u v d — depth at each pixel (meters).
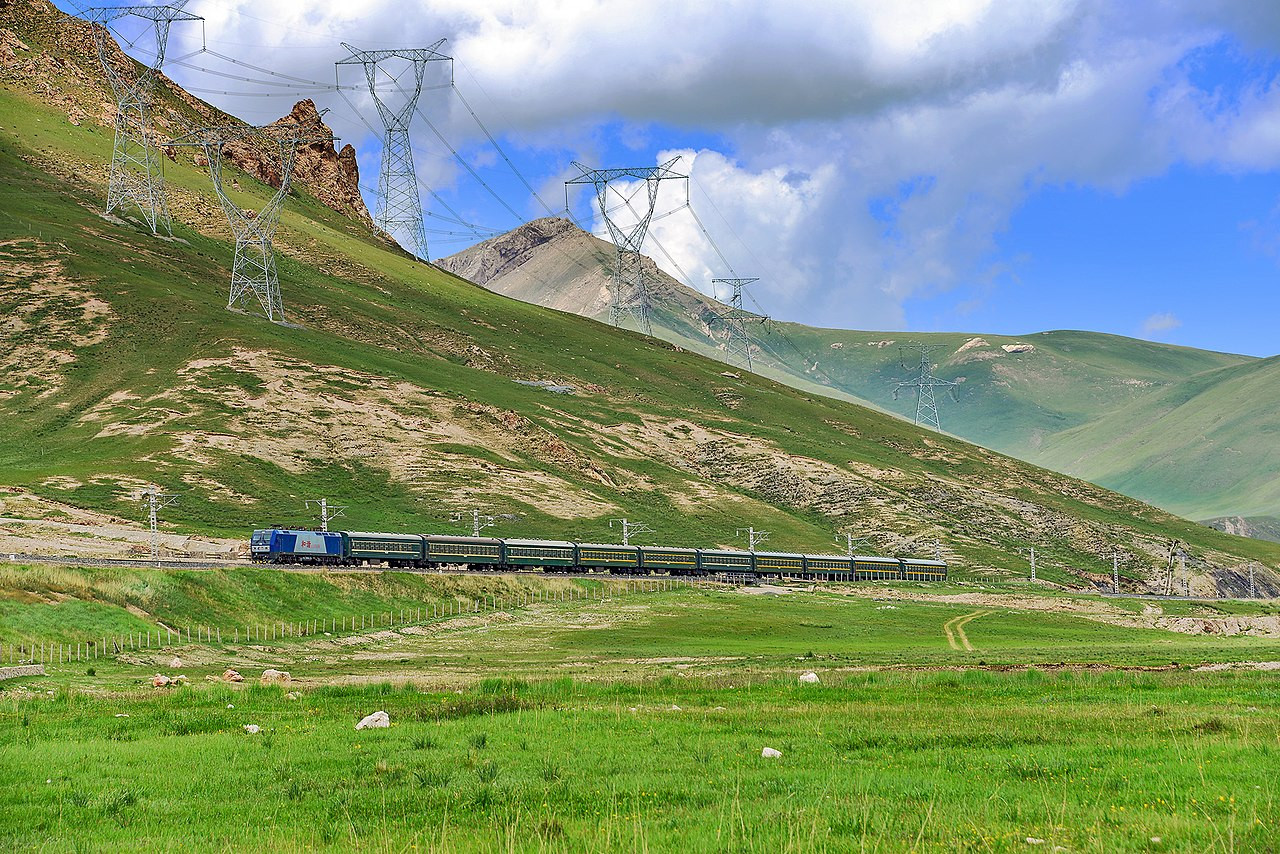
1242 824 21.72
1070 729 36.56
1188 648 107.81
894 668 72.00
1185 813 22.97
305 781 28.47
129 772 29.91
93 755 32.31
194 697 49.97
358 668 82.56
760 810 23.86
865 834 21.12
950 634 135.25
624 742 33.97
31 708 45.47
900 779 27.28
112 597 95.69
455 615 129.00
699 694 50.56
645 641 115.06
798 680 57.84
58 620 85.25
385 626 117.31
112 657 79.44
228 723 40.06
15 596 86.44
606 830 22.27
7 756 32.19
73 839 23.03
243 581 115.38
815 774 28.09
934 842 21.09
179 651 86.25
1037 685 54.88
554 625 126.38
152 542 138.50
